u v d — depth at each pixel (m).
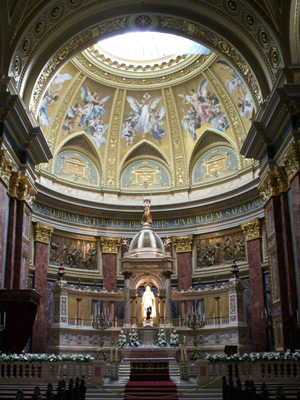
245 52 21.20
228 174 28.91
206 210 28.80
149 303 23.81
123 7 21.05
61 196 27.47
